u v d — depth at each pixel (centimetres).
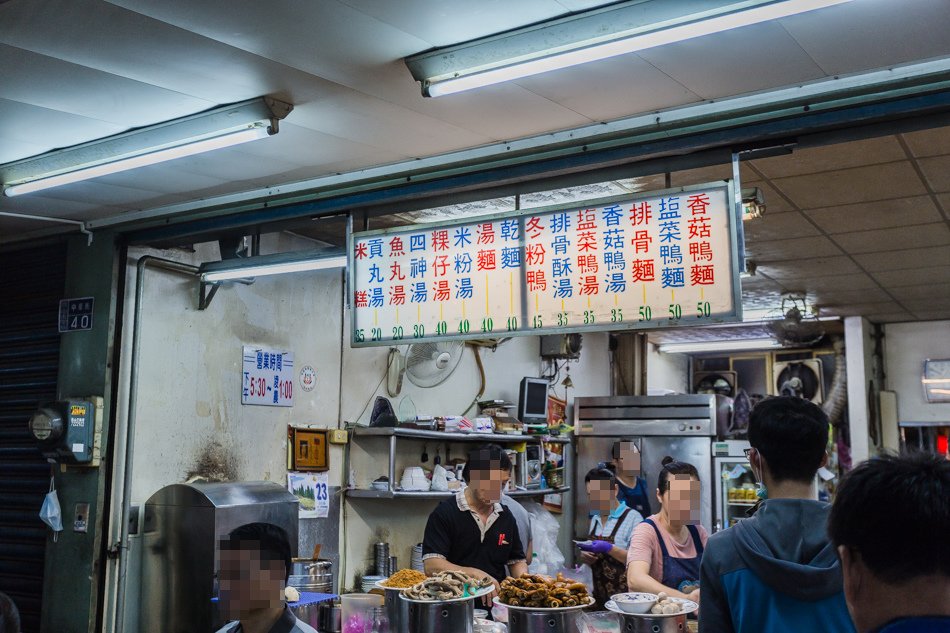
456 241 337
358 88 274
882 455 111
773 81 266
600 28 228
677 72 258
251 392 461
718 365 1005
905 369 842
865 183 430
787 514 181
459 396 618
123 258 421
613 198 308
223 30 236
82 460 397
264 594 212
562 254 316
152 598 392
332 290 525
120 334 415
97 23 231
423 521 578
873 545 102
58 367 430
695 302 290
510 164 327
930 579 100
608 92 274
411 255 346
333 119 300
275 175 360
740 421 905
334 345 519
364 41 244
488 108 288
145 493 408
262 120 284
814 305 763
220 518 382
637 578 324
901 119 265
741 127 283
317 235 504
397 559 543
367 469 527
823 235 534
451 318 334
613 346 856
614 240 306
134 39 241
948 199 455
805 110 270
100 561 397
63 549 406
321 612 376
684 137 293
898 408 839
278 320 484
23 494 436
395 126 306
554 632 268
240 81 270
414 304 343
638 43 228
